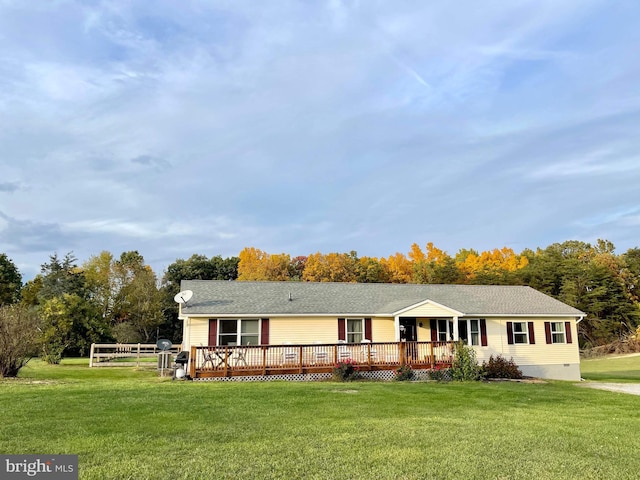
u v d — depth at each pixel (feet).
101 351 107.04
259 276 192.85
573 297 158.20
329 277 184.03
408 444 25.02
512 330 79.46
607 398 46.73
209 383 53.98
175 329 163.12
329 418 31.91
